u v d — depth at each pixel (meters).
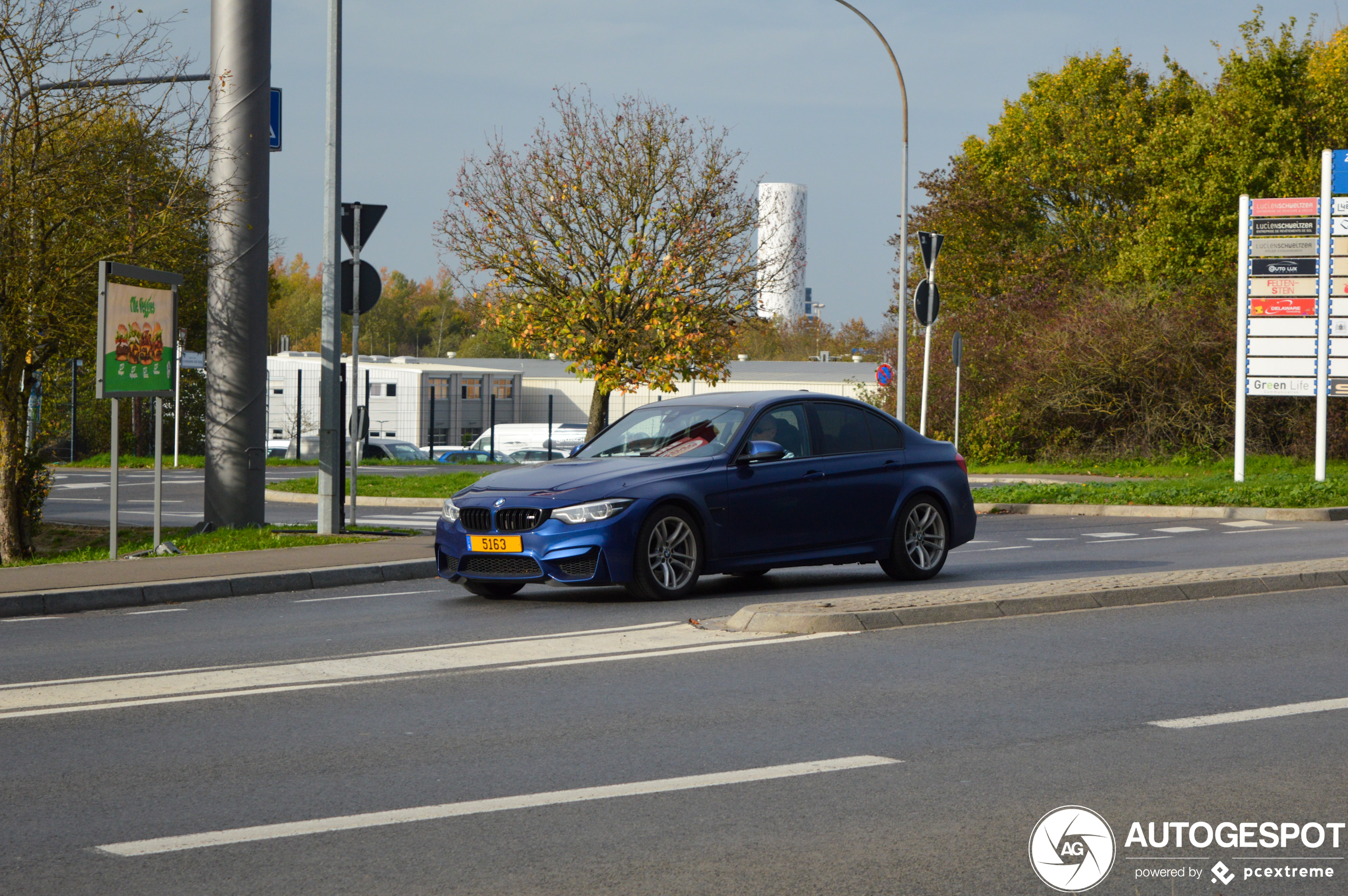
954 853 4.68
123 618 10.73
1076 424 32.41
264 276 16.66
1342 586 11.39
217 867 4.56
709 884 4.38
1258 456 30.30
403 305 138.00
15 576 12.21
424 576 13.24
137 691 7.55
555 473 11.03
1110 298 33.06
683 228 26.36
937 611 9.62
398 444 43.97
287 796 5.41
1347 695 7.21
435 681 7.72
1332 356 22.08
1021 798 5.32
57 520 21.14
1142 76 45.34
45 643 9.45
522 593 11.77
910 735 6.35
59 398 37.19
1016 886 4.37
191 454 46.59
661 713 6.83
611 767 5.80
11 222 16.03
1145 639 8.90
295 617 10.55
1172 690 7.34
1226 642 8.80
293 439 47.78
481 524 10.85
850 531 11.83
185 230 16.66
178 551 14.83
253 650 8.95
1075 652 8.44
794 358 113.88
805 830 4.93
